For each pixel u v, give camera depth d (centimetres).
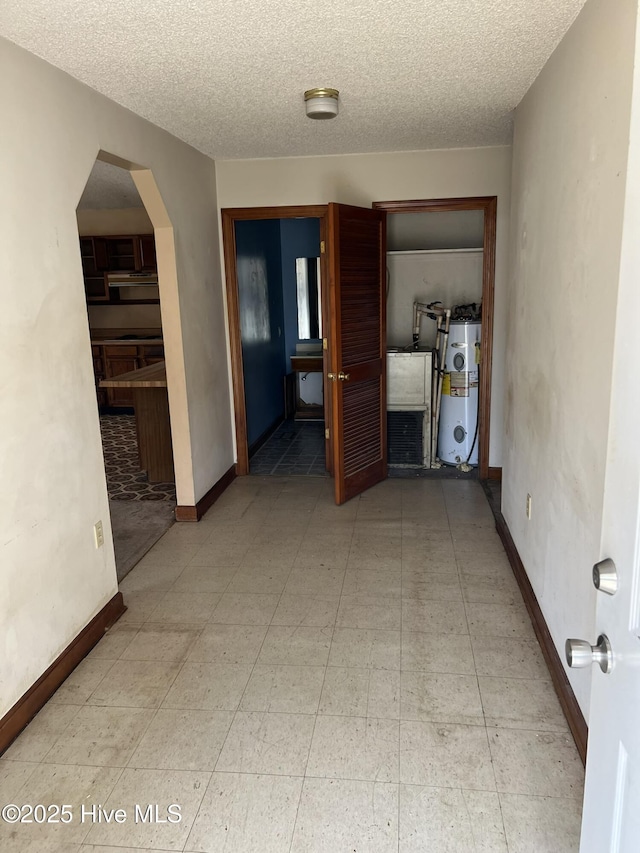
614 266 162
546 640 238
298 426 655
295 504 420
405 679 231
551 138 238
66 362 239
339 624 270
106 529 272
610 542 102
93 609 261
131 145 302
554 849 161
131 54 225
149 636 265
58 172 235
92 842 168
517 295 313
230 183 440
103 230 738
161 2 184
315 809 175
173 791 183
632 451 92
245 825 171
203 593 301
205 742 203
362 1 188
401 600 289
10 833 171
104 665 245
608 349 167
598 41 178
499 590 296
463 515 392
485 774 186
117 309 778
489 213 423
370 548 347
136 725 211
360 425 429
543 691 223
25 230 212
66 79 241
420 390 483
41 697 221
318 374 702
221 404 452
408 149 414
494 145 407
